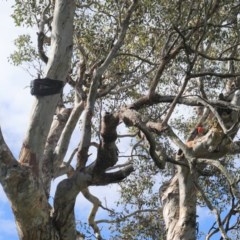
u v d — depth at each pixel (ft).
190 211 47.67
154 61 46.57
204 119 47.52
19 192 27.91
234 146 44.39
